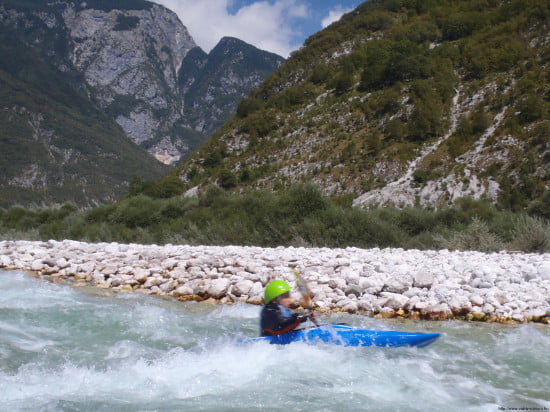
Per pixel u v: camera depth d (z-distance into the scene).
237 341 6.42
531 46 69.25
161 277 10.58
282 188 64.19
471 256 12.15
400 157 58.56
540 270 9.38
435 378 5.33
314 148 71.00
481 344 6.54
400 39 86.81
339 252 13.10
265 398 4.77
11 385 5.04
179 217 22.02
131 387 5.05
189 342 6.62
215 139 88.50
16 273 11.66
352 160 62.88
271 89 100.56
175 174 82.44
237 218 19.58
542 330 7.21
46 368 5.53
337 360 5.80
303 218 18.42
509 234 16.42
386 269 9.89
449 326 7.47
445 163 54.12
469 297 8.23
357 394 4.88
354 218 17.55
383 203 50.16
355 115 74.25
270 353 6.00
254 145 81.00
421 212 19.33
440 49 78.50
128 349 6.28
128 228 21.75
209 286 9.59
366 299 8.52
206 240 18.44
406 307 8.16
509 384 5.19
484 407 4.61
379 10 106.94
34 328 7.11
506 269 10.03
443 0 99.19
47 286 10.25
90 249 14.05
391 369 5.57
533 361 5.89
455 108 65.69
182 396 4.84
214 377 5.30
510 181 46.19
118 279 10.59
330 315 8.16
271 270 10.38
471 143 55.56
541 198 20.73
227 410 4.51
